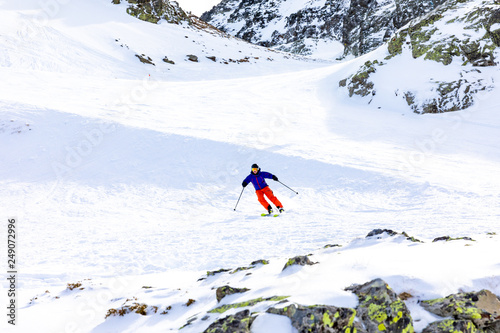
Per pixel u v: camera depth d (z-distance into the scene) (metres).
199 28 90.06
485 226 9.48
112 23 68.19
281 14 179.88
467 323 3.03
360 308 3.21
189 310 4.42
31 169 20.91
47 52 48.78
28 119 25.39
